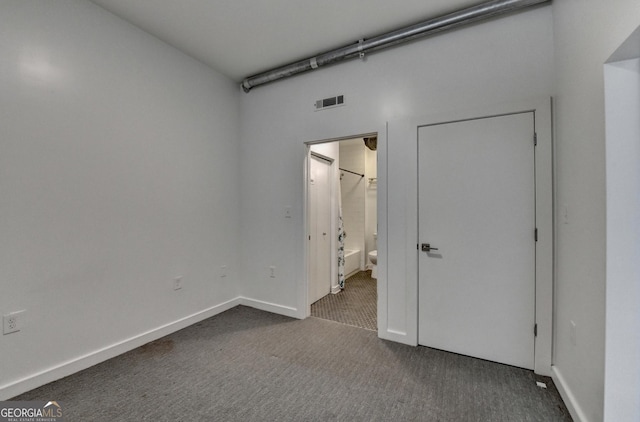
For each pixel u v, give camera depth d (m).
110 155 2.30
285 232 3.21
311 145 3.25
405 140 2.50
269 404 1.75
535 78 2.06
